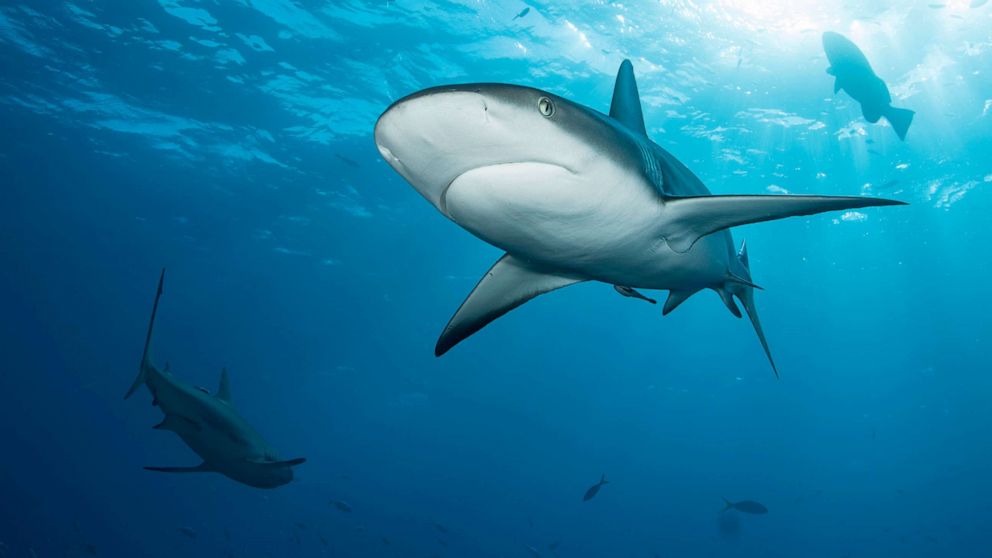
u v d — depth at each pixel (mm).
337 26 15023
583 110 1973
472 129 1731
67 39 15812
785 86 15945
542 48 14977
